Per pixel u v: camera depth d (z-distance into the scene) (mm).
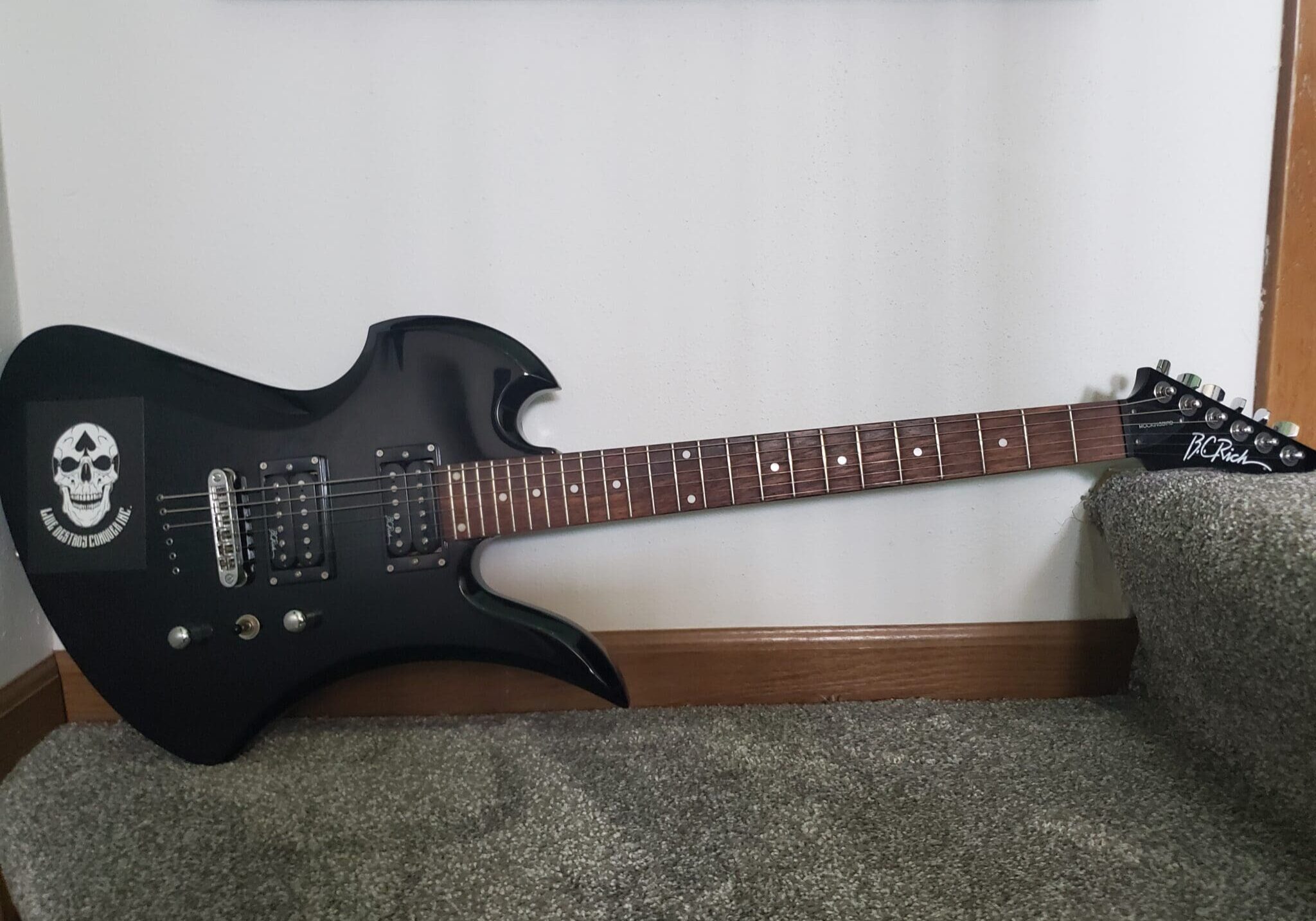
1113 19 953
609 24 974
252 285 1034
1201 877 726
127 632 950
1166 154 977
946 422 940
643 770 925
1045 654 1078
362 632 949
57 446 942
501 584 1084
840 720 1029
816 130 987
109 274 1036
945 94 976
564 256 1020
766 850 781
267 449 937
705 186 1001
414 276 1027
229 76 996
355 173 1011
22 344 945
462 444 941
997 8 956
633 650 1082
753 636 1085
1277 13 943
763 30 969
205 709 957
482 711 1094
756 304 1021
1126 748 933
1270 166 972
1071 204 991
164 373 942
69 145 1012
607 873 760
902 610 1086
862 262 1011
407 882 759
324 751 988
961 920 687
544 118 994
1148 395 932
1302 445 883
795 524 1071
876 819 822
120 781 933
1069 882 726
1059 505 1055
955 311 1017
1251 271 994
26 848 830
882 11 961
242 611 944
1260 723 795
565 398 1045
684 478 948
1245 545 756
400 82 993
